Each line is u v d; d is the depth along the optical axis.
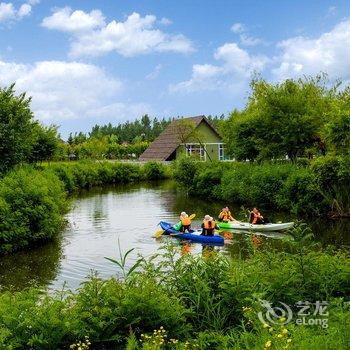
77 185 49.81
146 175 59.62
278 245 19.64
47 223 21.00
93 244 20.52
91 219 27.89
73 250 19.25
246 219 27.86
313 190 27.89
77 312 6.80
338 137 26.66
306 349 5.30
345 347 5.40
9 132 28.52
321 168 27.28
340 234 22.05
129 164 58.56
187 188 42.16
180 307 7.09
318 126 35.12
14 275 15.72
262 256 9.14
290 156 37.44
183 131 61.84
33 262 17.39
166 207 33.44
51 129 46.25
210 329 7.13
